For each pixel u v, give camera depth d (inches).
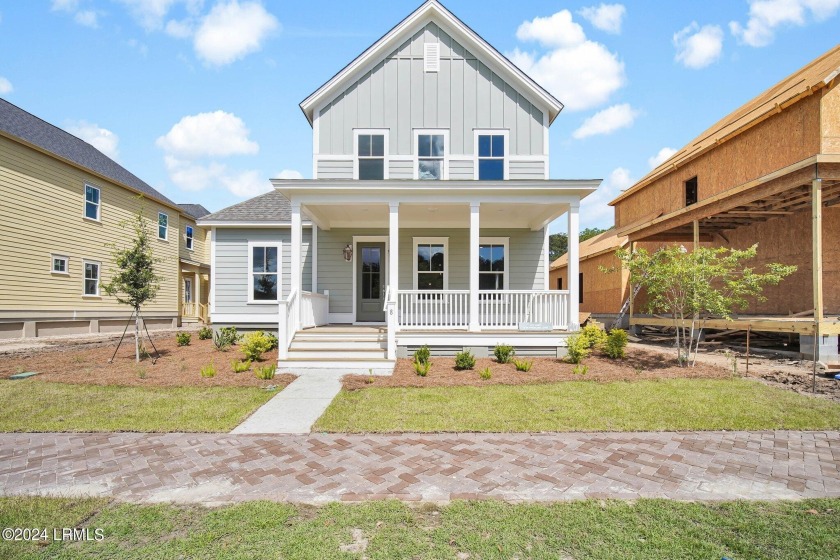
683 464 169.8
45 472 163.5
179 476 159.6
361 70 492.7
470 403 255.4
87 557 110.0
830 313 445.1
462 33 488.7
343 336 390.3
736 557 109.3
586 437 201.9
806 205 450.9
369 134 489.1
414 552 111.4
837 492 145.8
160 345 512.7
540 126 492.4
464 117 490.3
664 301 392.2
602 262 767.7
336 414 235.6
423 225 508.7
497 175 487.8
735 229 563.8
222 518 128.4
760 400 256.5
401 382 306.5
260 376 317.7
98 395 275.0
